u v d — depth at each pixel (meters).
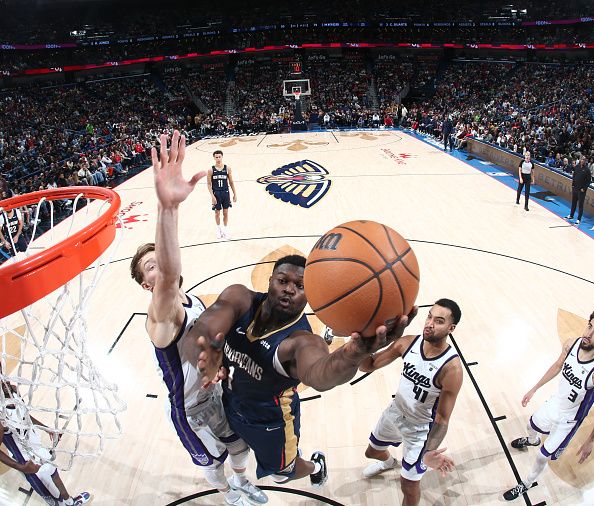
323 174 14.39
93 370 3.31
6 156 17.67
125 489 3.88
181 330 2.59
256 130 25.28
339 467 4.03
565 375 3.54
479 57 34.06
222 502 3.75
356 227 1.70
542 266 7.74
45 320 4.39
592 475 3.84
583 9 30.62
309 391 4.98
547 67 29.89
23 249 7.69
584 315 6.24
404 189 12.46
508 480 3.83
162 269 1.91
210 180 8.95
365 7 34.31
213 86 32.84
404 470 3.32
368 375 5.19
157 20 33.75
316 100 30.44
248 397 2.44
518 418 4.48
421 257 8.23
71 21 32.81
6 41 28.58
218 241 9.23
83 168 14.23
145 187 14.10
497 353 5.48
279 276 2.04
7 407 3.08
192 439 3.01
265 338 2.17
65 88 29.48
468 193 11.95
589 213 10.25
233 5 34.69
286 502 3.70
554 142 15.79
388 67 34.06
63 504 3.64
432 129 21.61
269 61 35.16
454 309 2.95
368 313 1.55
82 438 4.37
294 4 34.91
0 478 4.00
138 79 33.12
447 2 33.47
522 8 32.09
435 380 3.06
